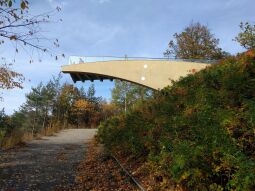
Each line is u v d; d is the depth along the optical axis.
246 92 8.40
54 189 9.15
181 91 12.13
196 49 42.19
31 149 17.52
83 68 24.42
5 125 24.19
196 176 6.13
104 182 9.83
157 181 8.46
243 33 21.22
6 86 12.32
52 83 61.75
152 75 23.22
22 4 5.50
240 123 6.83
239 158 5.53
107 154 14.63
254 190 5.05
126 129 13.71
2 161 13.48
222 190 5.71
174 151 7.08
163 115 11.08
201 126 7.53
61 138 24.73
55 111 62.62
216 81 10.12
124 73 23.80
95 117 65.19
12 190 8.95
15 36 5.77
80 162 13.68
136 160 11.20
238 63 9.95
